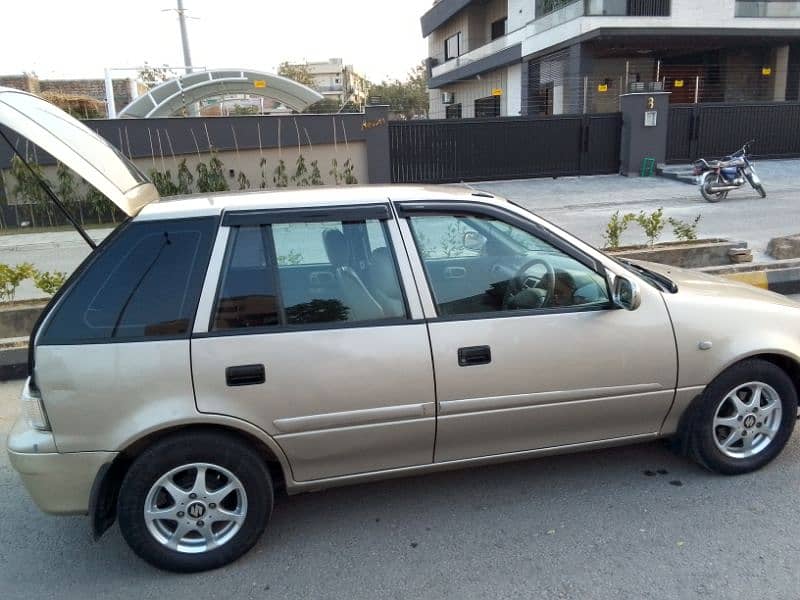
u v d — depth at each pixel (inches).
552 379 122.3
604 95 1003.3
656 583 106.4
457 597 105.4
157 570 115.6
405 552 117.9
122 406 106.6
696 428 133.3
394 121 654.5
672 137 736.3
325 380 112.4
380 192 125.8
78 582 113.3
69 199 560.4
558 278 128.3
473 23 1358.3
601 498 132.4
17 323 243.8
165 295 111.0
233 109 1457.9
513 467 146.6
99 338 107.9
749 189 617.6
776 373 133.5
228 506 116.1
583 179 713.0
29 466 107.4
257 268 115.3
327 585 109.7
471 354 117.9
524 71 1099.3
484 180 701.9
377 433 116.9
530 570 111.2
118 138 576.7
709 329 129.5
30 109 126.3
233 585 110.9
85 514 111.0
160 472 109.1
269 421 111.2
